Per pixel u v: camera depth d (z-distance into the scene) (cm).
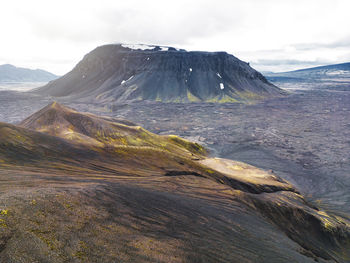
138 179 3106
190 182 3712
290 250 2345
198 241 1528
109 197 1638
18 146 3225
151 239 1311
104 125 9088
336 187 8181
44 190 1374
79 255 924
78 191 1520
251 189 5412
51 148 3638
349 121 19962
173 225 1645
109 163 3891
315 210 4966
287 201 4681
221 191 3644
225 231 1972
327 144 13738
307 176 9225
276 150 12750
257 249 1870
